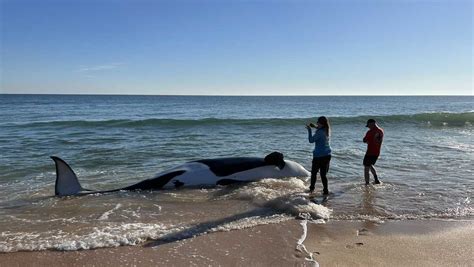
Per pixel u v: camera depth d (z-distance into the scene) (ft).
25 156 48.73
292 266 17.21
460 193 30.58
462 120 103.45
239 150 54.13
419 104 315.37
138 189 32.17
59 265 17.40
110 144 59.57
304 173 37.52
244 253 18.63
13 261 17.79
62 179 30.94
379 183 33.91
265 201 27.61
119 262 17.65
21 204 27.91
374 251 19.02
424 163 43.60
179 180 33.50
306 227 22.43
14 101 345.92
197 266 17.22
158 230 21.49
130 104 292.81
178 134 74.90
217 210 25.95
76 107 229.45
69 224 23.11
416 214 25.21
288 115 158.20
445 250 19.26
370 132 33.35
